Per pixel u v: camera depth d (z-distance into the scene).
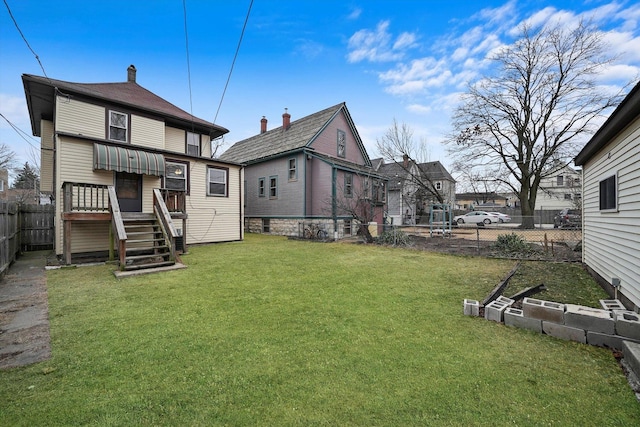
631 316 3.00
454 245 11.44
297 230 15.10
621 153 4.42
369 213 14.58
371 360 2.64
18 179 35.38
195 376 2.38
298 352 2.79
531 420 1.90
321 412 1.96
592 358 2.71
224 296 4.59
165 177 10.09
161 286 5.15
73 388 2.21
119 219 6.62
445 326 3.46
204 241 11.43
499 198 42.94
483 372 2.46
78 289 4.94
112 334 3.17
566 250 9.75
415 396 2.13
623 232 4.33
